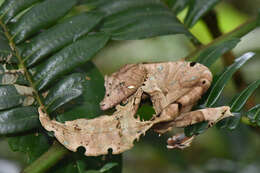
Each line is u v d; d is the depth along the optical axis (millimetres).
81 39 472
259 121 456
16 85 460
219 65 591
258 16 509
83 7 597
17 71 466
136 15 513
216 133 681
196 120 452
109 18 511
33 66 470
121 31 507
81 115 474
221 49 472
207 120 452
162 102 455
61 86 465
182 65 460
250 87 457
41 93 466
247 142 605
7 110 454
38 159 460
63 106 473
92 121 451
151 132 585
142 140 586
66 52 469
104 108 464
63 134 450
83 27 477
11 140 462
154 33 509
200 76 458
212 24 564
